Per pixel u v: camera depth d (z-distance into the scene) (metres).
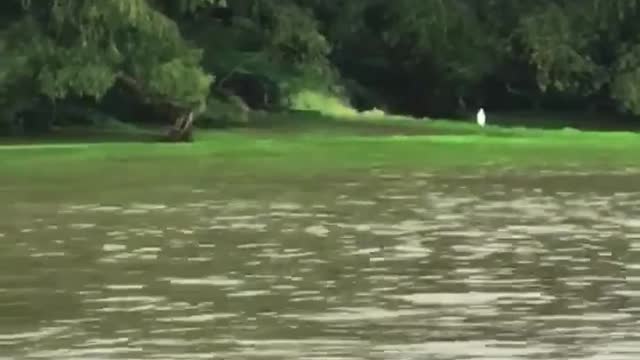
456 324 38.22
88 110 132.00
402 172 86.69
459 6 148.12
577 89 147.88
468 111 158.12
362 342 36.06
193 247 52.72
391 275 46.25
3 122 120.50
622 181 81.19
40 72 111.44
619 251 51.78
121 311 40.06
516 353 34.84
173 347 35.56
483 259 49.84
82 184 77.69
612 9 145.25
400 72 157.00
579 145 112.31
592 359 34.22
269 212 64.44
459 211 65.12
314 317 39.25
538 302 41.44
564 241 54.62
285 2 135.00
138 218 61.84
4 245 53.22
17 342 36.03
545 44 143.62
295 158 96.75
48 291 43.28
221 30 136.75
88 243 53.78
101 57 111.62
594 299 41.91
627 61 142.62
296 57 134.12
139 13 111.69
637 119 152.50
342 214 63.69
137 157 97.19
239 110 132.25
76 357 34.47
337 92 150.00
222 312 39.97
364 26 151.12
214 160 94.75
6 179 80.75
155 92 113.12
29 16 115.62
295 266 48.19
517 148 108.25
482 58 150.12
